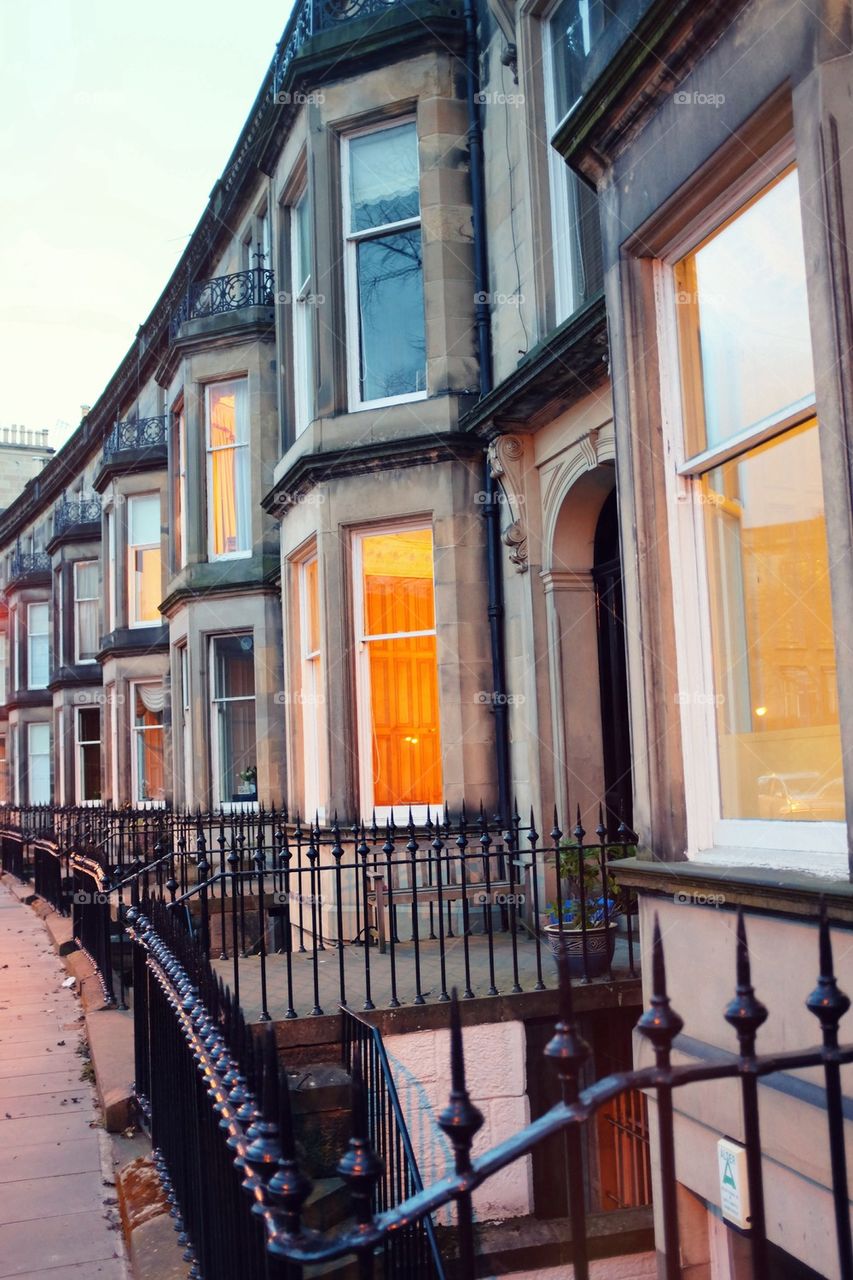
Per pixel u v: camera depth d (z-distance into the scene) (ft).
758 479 13.09
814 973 10.97
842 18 10.62
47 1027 27.32
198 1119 12.23
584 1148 20.77
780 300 12.48
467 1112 5.78
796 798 12.39
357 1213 5.84
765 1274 6.27
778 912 11.50
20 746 96.12
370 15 32.12
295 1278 7.11
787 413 12.23
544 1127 5.89
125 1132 19.66
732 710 13.67
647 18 12.90
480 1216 19.31
